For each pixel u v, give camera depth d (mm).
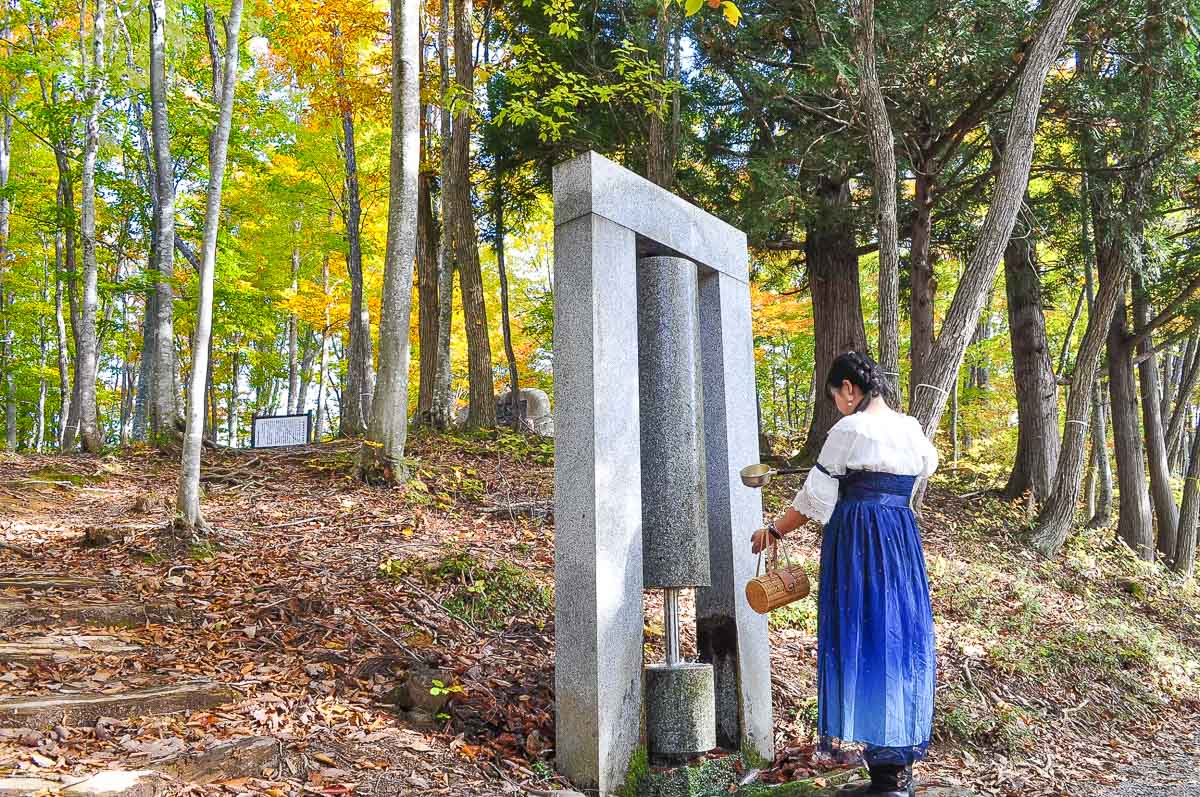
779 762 4160
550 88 12047
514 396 13594
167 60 13977
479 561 5773
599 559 3451
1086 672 7254
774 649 5867
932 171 11094
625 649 3539
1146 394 13453
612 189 3656
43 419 21656
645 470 3830
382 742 3475
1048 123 10594
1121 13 9383
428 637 4789
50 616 4586
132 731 3352
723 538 4074
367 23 13258
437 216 14789
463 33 12258
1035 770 5012
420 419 12219
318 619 4820
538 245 21484
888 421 3141
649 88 10508
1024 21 9430
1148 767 5418
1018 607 8391
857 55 7902
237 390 23922
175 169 14281
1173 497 14211
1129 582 10773
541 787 3340
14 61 12164
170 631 4570
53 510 7609
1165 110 9664
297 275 20406
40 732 3260
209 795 2871
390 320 8469
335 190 17281
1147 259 10852
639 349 3910
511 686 4250
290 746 3293
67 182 13469
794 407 26094
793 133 10609
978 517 12117
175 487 8852
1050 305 14398
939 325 20641
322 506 7617
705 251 4176
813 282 13141
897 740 2908
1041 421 13164
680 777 3572
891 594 2977
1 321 18344
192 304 13781
